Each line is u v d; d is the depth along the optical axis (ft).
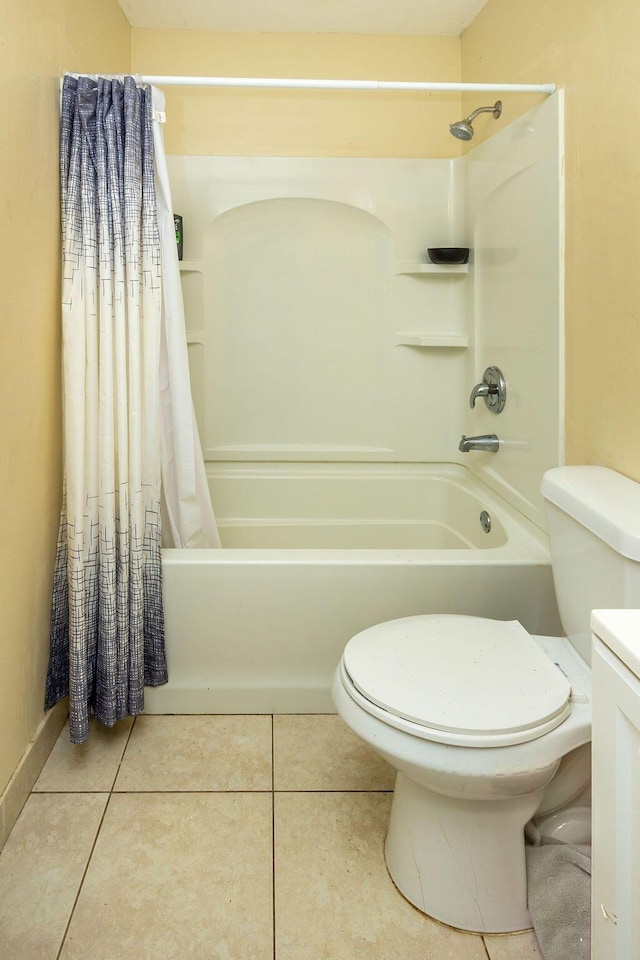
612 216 5.38
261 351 9.78
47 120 5.71
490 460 8.65
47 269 5.78
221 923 4.53
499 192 7.87
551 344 6.50
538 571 6.57
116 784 5.82
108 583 6.02
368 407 9.95
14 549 5.31
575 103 5.97
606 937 2.92
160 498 6.86
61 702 6.53
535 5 6.80
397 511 9.80
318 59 9.25
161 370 6.73
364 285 9.71
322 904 4.70
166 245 6.43
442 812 4.54
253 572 6.56
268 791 5.79
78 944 4.35
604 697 2.89
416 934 4.49
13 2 5.01
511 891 4.55
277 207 9.43
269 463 9.95
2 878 4.85
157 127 6.22
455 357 9.69
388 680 4.50
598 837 2.97
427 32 9.23
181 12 8.63
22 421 5.37
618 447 5.39
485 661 4.74
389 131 9.37
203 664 6.76
